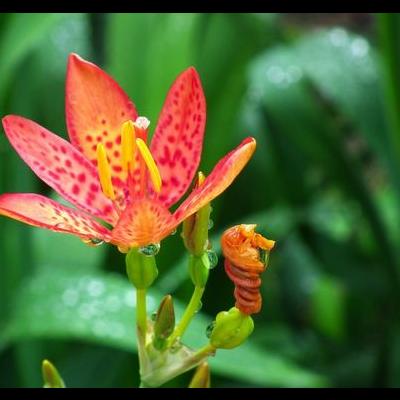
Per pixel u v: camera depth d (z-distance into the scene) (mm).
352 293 650
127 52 481
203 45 505
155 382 336
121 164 349
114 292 447
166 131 344
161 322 331
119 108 348
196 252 335
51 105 569
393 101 507
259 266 327
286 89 589
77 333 434
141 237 325
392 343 539
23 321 440
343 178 571
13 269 468
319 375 553
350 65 583
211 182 314
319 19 1047
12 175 475
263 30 604
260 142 601
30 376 468
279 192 602
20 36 469
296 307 652
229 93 504
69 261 490
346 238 612
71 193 342
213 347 333
